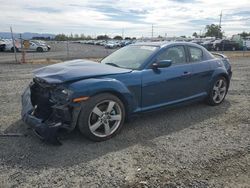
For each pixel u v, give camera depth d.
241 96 7.02
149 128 4.59
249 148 3.84
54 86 3.81
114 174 3.12
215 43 34.75
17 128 4.48
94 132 3.94
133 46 5.38
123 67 4.68
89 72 4.04
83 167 3.27
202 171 3.21
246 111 5.65
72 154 3.59
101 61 5.25
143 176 3.08
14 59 18.58
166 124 4.80
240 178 3.06
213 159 3.49
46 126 3.68
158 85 4.65
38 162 3.37
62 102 3.77
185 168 3.26
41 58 19.83
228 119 5.13
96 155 3.58
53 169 3.21
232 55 25.23
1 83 8.58
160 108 4.82
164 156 3.57
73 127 3.77
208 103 5.98
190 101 5.38
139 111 4.49
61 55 24.16
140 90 4.43
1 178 3.02
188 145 3.92
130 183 2.95
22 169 3.20
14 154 3.57
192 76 5.24
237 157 3.56
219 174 3.14
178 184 2.94
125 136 4.24
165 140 4.10
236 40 38.56
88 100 3.80
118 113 4.17
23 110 4.27
